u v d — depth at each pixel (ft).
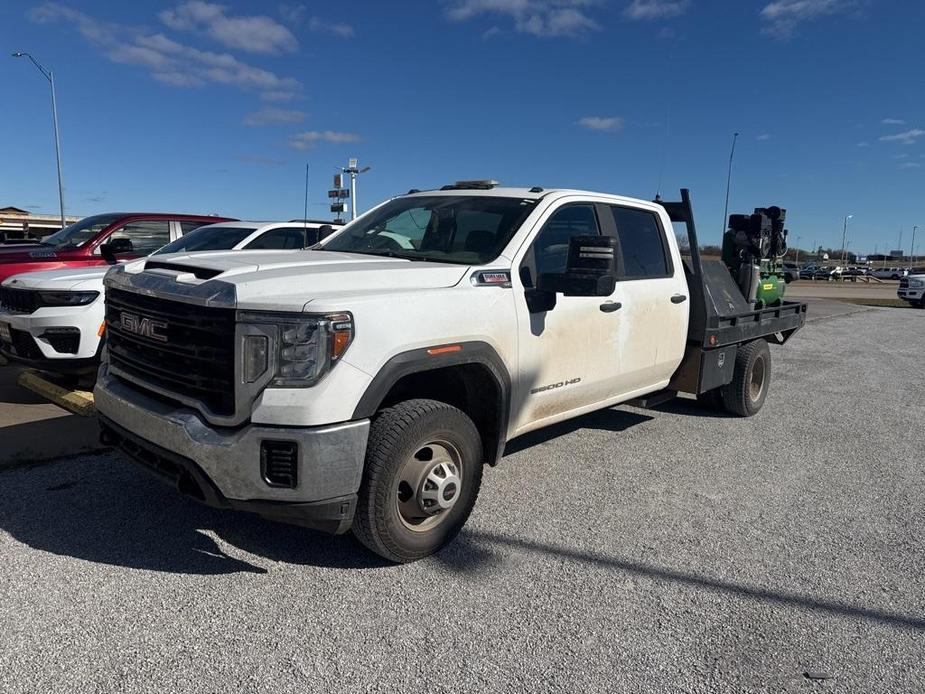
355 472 10.76
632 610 11.00
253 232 26.61
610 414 23.80
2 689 8.55
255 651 9.53
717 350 20.71
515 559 12.55
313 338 10.28
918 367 37.19
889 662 9.87
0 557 11.74
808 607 11.30
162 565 11.75
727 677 9.42
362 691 8.82
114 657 9.27
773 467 18.57
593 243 12.93
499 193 15.97
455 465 12.50
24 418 19.25
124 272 13.12
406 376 12.19
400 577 11.71
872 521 15.01
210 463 10.43
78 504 13.91
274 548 12.53
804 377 33.06
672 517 14.80
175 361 11.41
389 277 12.04
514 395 13.82
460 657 9.60
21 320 19.80
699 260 19.94
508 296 13.44
